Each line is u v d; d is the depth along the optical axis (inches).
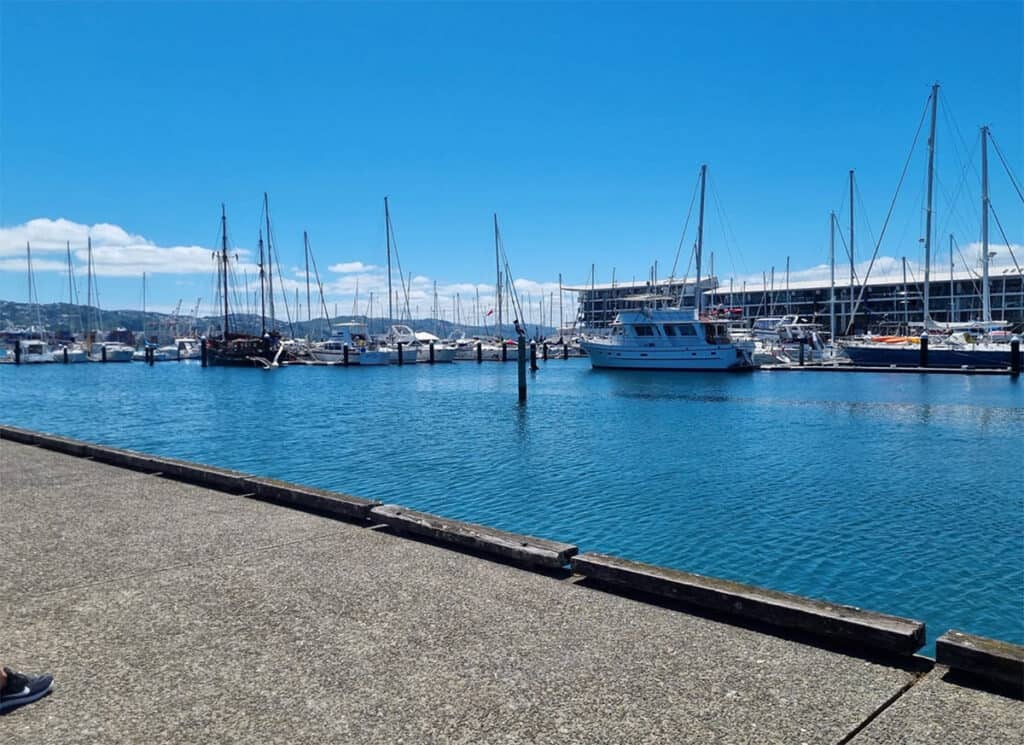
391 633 183.2
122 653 172.7
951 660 158.2
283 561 244.4
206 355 3602.4
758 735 134.5
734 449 1024.9
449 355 3676.2
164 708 146.3
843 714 141.7
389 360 3501.5
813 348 2950.3
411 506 684.1
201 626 188.9
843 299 5044.3
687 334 2573.8
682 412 1520.7
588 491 741.9
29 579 228.1
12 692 147.3
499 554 245.1
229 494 354.3
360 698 149.9
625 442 1101.7
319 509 316.5
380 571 232.8
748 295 5428.2
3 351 4665.4
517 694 151.0
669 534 576.1
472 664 165.3
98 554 254.7
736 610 191.8
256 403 1865.2
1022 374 2292.1
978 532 574.6
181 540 271.3
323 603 204.7
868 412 1470.2
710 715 141.9
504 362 3644.2
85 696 151.6
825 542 550.3
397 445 1092.5
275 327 3501.5
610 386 2208.4
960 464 890.1
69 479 394.6
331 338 3789.4
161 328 5423.2
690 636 179.9
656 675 159.0
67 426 1417.3
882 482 780.0
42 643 179.0
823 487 754.2
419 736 135.3
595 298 5664.4
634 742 132.6
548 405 1710.1
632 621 189.9
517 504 686.5
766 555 521.0
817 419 1370.6
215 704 147.9
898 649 166.1
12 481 389.1
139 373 3270.2
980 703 144.9
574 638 179.2
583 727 137.9
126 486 374.9
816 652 170.2
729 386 2127.2
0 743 133.1
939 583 463.2
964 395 1766.7
